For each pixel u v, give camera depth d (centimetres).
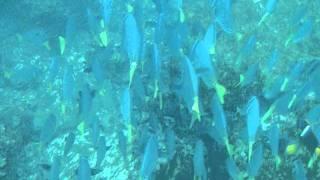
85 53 386
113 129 300
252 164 189
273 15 373
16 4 473
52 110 340
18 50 420
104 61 275
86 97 205
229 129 247
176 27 221
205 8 388
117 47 328
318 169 245
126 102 180
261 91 260
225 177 251
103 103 299
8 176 285
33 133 317
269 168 244
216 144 250
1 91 362
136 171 274
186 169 253
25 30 452
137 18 227
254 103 174
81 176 175
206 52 182
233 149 238
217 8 216
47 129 218
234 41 312
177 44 218
